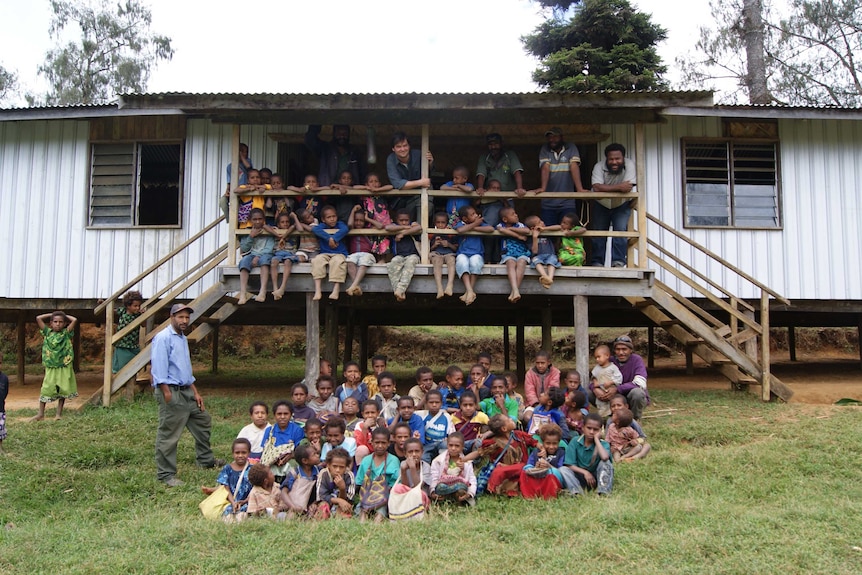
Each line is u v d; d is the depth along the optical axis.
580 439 6.23
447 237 8.88
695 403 9.16
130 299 9.57
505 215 8.69
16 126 11.38
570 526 5.15
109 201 11.22
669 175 11.07
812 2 18.61
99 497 6.33
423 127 8.81
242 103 8.50
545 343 10.51
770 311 12.10
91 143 11.26
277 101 8.46
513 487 6.11
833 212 11.16
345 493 5.88
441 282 8.58
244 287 8.59
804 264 11.08
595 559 4.58
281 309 11.04
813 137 11.25
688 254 10.99
